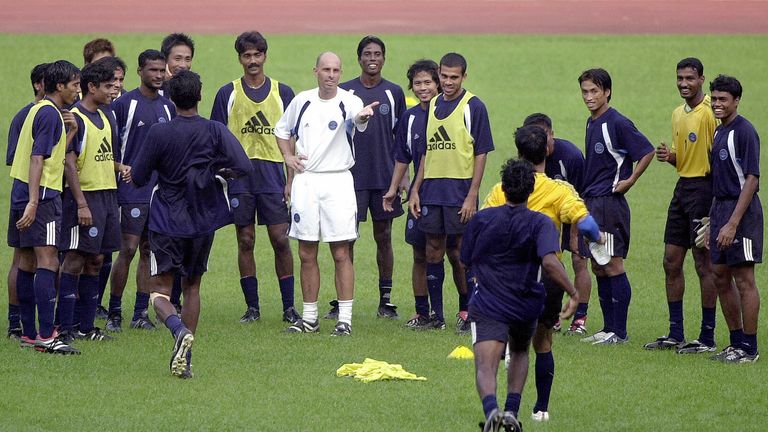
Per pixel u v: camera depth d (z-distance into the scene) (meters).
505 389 31.36
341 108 38.03
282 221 40.44
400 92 42.28
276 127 38.78
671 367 33.62
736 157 33.56
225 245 54.34
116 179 37.78
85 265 36.19
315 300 38.16
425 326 39.38
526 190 25.52
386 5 142.75
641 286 46.28
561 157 35.66
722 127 34.16
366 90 41.94
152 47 106.69
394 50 108.75
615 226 36.94
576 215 26.95
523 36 118.06
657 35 117.88
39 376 31.30
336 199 37.78
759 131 80.88
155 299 31.78
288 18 131.38
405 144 39.72
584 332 38.62
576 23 128.12
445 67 38.06
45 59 100.88
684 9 136.62
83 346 35.22
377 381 31.56
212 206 32.19
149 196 38.62
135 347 35.31
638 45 111.88
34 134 33.28
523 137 27.53
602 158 37.16
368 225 59.72
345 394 30.20
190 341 30.66
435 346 36.16
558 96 93.00
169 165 31.67
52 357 33.50
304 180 37.88
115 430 26.70
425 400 29.78
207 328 38.53
